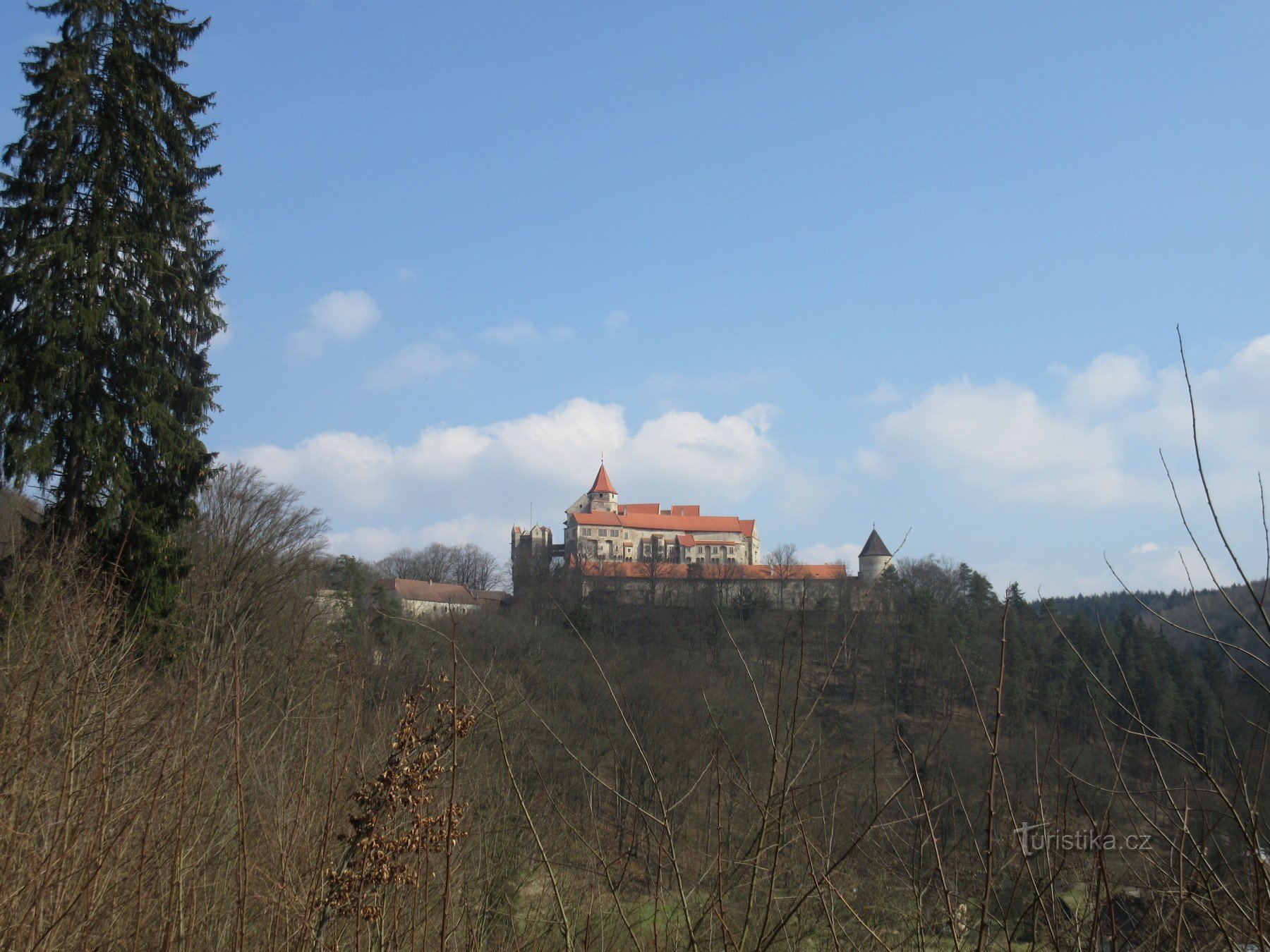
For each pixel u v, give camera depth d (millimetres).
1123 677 4227
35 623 8000
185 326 21938
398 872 4336
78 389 19172
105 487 19266
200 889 5379
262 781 6488
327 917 4363
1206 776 3490
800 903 3828
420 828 4375
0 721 5414
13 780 4898
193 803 5469
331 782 4840
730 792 5078
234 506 30688
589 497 130250
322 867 4477
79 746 5809
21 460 18141
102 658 7625
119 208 20781
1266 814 3598
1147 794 4125
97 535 18594
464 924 5656
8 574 16641
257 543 29875
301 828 5336
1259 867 3176
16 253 19547
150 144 21047
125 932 4898
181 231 21484
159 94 21391
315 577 34375
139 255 20750
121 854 4902
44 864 4539
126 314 20078
